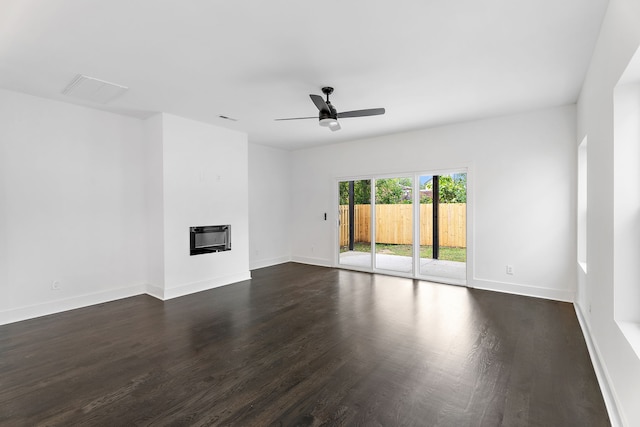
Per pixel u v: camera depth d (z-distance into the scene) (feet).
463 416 6.31
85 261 13.47
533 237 14.42
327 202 21.89
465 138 16.10
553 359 8.62
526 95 12.31
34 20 7.20
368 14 7.11
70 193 13.04
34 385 7.48
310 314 12.31
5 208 11.46
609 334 7.02
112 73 10.15
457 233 17.01
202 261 15.89
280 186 23.02
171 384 7.51
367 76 10.46
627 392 5.71
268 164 22.08
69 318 11.96
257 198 21.31
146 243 15.37
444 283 17.10
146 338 10.13
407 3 6.72
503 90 11.78
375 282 17.42
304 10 6.95
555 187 13.87
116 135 14.43
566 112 13.52
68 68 9.75
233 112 14.26
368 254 20.26
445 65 9.71
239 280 17.70
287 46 8.54
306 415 6.37
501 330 10.62
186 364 8.46
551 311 12.46
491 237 15.49
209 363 8.51
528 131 14.39
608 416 6.30
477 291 15.43
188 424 6.14
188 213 15.29
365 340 9.90
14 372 8.07
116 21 7.29
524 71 10.12
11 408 6.63
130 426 6.10
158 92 11.82
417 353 9.00
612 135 6.66
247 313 12.47
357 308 13.00
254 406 6.68
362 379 7.68
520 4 6.75
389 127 17.01
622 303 6.54
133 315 12.28
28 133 11.96
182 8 6.83
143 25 7.48
